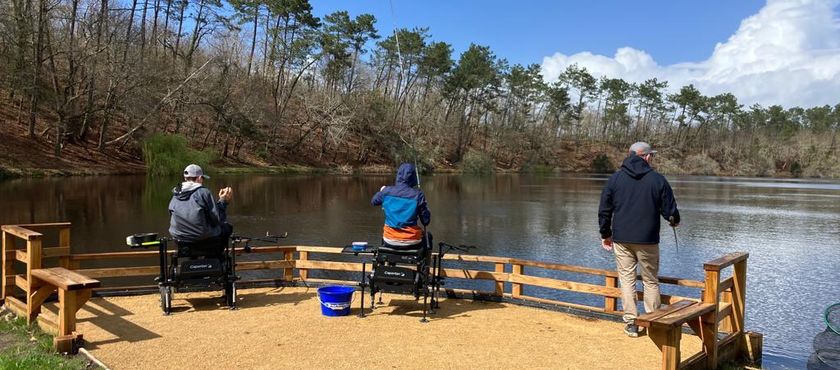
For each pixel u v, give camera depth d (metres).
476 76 69.44
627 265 5.54
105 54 35.41
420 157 59.62
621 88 100.25
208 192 5.88
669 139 101.06
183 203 5.84
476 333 5.50
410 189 5.99
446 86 68.44
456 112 75.31
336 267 7.40
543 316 6.19
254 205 24.59
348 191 32.84
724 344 5.23
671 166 90.06
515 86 80.00
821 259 14.66
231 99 45.75
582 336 5.47
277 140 53.06
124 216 18.58
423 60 62.81
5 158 30.16
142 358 4.58
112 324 5.54
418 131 63.56
